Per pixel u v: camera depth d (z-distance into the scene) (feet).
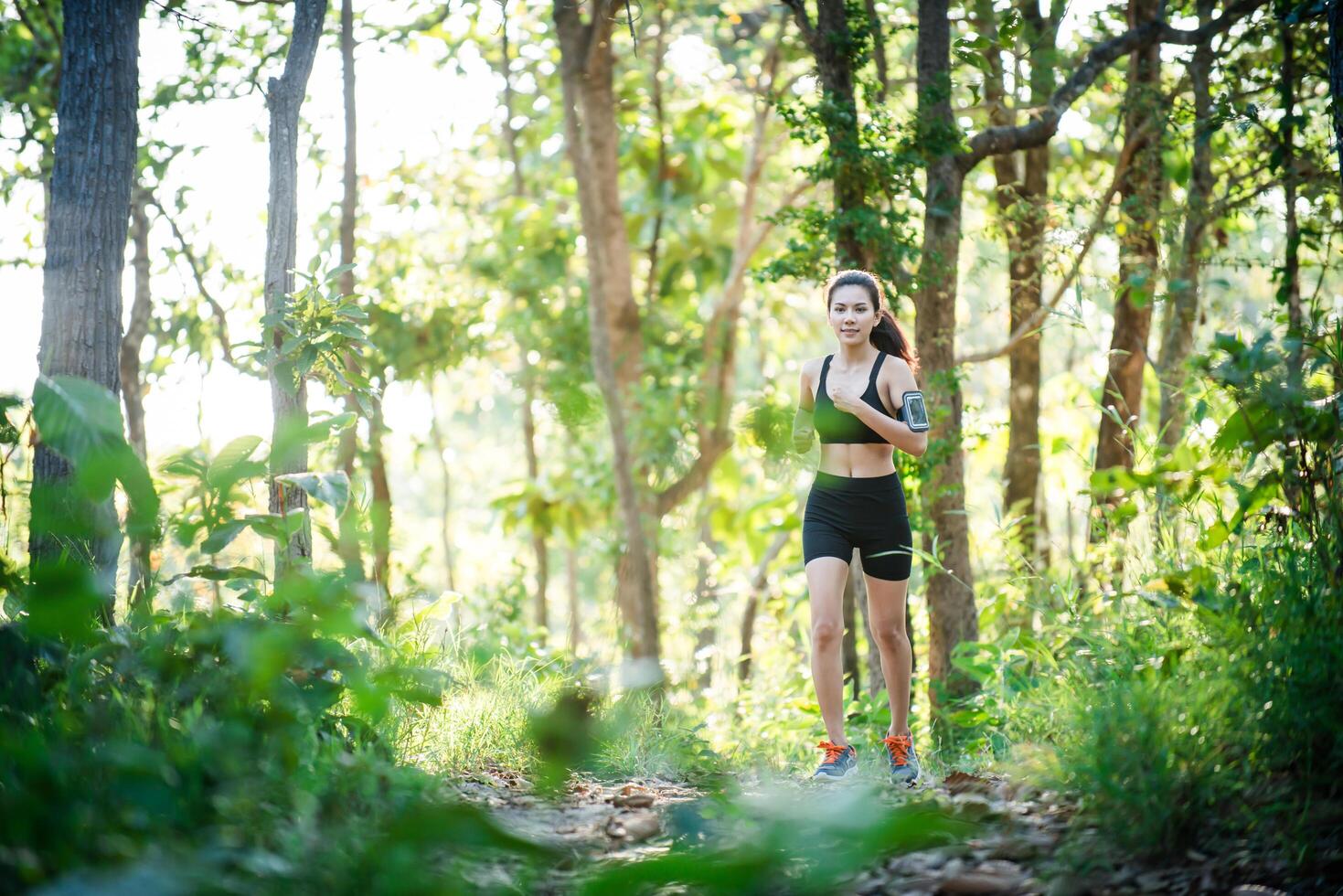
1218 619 12.87
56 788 7.91
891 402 15.70
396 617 12.46
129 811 7.95
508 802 11.89
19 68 30.45
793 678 32.24
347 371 18.24
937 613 25.63
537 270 46.52
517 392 50.29
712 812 9.53
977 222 38.09
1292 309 23.02
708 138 48.37
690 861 4.96
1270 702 11.00
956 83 26.20
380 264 45.34
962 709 24.54
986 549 30.07
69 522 7.63
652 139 50.47
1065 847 9.46
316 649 11.02
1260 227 30.19
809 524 15.80
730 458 47.47
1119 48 26.40
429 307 45.83
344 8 29.55
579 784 13.58
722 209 51.55
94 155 16.43
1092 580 20.49
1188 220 27.25
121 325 16.69
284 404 17.72
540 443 58.90
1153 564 16.71
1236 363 14.20
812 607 15.47
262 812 8.59
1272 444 14.67
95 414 11.50
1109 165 34.22
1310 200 23.24
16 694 9.87
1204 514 17.25
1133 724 10.18
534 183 51.96
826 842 6.08
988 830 10.15
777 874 5.98
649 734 15.51
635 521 41.47
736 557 46.91
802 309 52.49
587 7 41.73
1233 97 26.27
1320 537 12.85
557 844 9.75
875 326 16.16
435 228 48.65
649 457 43.98
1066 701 13.65
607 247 46.68
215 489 11.81
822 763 15.14
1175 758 9.97
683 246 51.34
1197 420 16.96
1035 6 28.12
